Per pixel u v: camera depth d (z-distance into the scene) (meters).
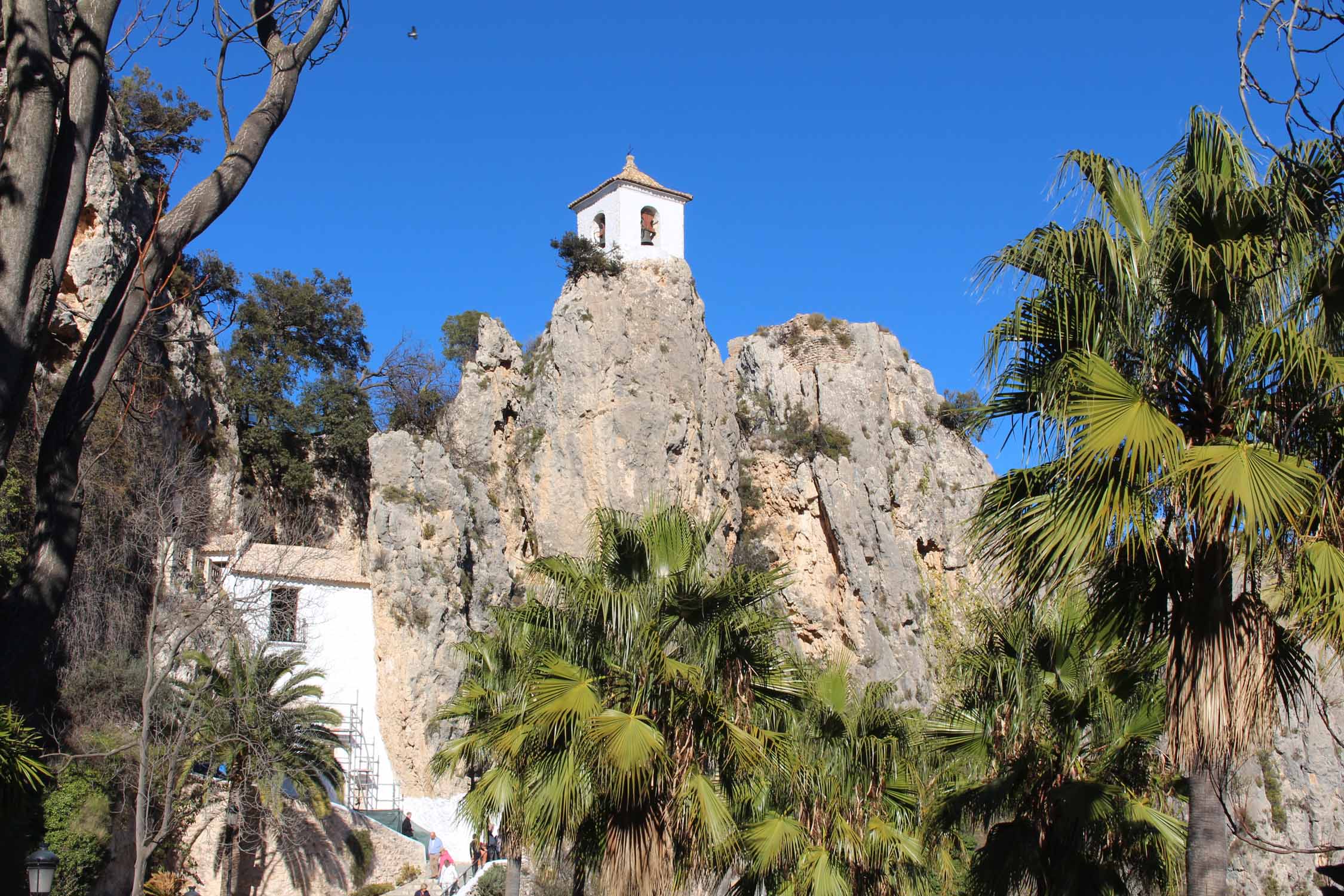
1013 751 17.23
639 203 62.84
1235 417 9.77
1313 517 9.43
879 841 18.81
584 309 59.09
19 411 6.99
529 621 16.88
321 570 46.00
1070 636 17.11
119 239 37.81
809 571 64.56
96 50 7.74
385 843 37.50
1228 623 9.44
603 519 16.77
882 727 19.92
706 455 60.03
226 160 8.02
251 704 31.27
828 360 72.44
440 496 50.12
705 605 15.91
